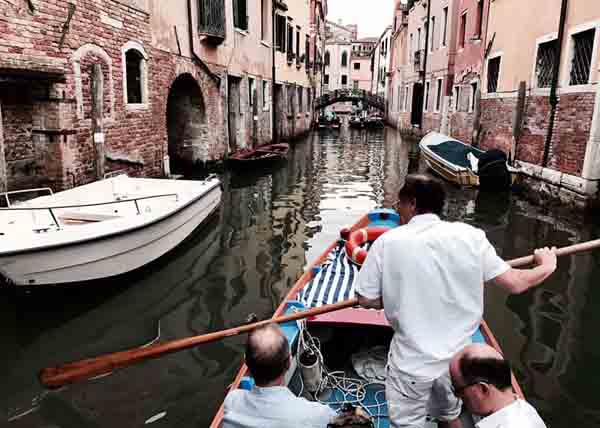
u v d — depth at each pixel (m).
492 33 13.80
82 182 7.77
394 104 36.91
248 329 2.62
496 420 1.61
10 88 6.94
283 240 7.66
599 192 8.71
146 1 9.58
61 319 4.82
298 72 25.30
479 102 14.81
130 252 5.61
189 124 13.18
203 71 12.62
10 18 6.23
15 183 7.12
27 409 3.54
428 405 2.25
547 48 10.83
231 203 10.26
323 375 3.52
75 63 7.48
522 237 7.95
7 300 4.95
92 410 3.52
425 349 2.06
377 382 3.40
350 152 20.33
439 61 20.55
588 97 8.91
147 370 4.01
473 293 2.06
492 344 3.40
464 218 9.23
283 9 20.47
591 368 4.04
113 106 8.57
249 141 16.69
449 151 13.39
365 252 5.19
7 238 4.83
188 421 3.41
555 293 5.47
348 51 59.22
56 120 7.13
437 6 21.14
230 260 6.63
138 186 7.77
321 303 4.29
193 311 5.06
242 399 1.99
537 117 10.95
